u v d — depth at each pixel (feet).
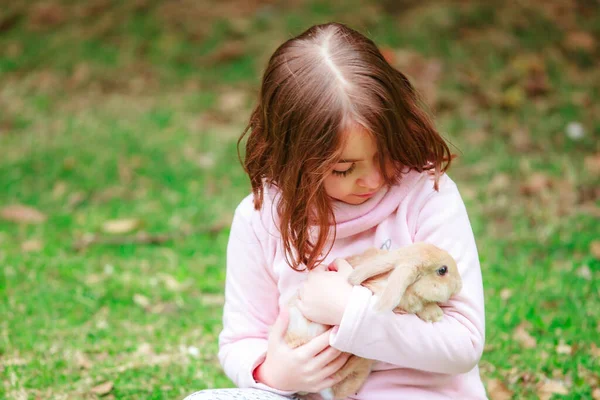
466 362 6.91
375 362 7.35
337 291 6.97
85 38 24.49
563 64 21.45
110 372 10.69
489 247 14.07
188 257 14.61
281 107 7.00
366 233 7.58
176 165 18.29
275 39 23.63
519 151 17.93
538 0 23.93
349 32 7.27
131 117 20.81
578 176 16.43
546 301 12.11
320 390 7.27
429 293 6.72
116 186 17.54
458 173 17.11
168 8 25.39
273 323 7.97
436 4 24.17
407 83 7.43
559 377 10.30
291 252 7.32
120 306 12.79
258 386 7.33
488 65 21.53
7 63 23.61
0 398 9.93
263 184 7.72
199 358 11.19
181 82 22.56
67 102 21.86
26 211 16.31
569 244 13.93
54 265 14.01
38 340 11.50
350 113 6.69
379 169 7.04
